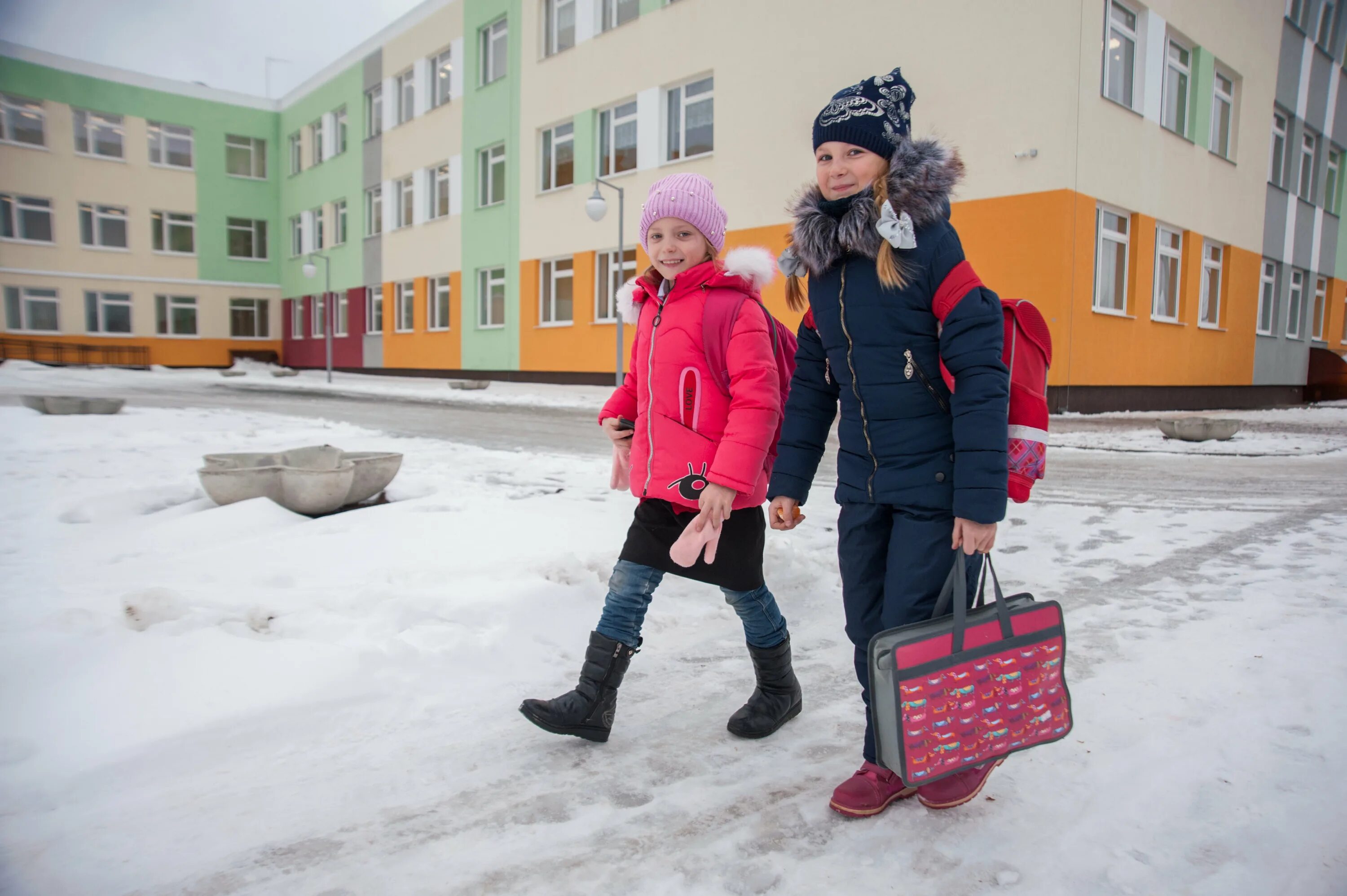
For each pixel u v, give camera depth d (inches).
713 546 82.8
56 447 315.3
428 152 968.9
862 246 70.5
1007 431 67.1
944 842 69.3
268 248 1350.9
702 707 99.9
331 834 70.8
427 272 986.1
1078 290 498.6
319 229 1250.0
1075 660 111.6
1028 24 482.6
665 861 66.8
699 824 72.7
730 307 83.6
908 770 66.1
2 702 86.5
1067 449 359.3
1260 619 128.2
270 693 93.0
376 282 1092.5
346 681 97.7
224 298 1321.4
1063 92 473.7
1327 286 855.7
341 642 108.8
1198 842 68.4
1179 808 73.7
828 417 83.7
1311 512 219.8
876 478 74.5
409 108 1013.8
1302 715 92.4
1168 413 554.3
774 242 615.2
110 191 1226.0
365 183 1097.4
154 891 62.6
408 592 126.0
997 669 69.6
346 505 210.7
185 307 1296.8
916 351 71.3
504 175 870.4
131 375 1098.1
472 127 896.3
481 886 63.4
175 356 1284.4
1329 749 84.2
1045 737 72.1
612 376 759.7
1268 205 711.7
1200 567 163.6
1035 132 485.1
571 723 84.9
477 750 87.2
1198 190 613.0
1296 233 764.0
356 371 1156.5
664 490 85.7
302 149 1263.5
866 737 77.6
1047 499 243.0
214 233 1302.9
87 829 70.6
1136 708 95.2
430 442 366.6
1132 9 530.0
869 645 70.5
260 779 80.0
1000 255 504.7
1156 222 569.6
